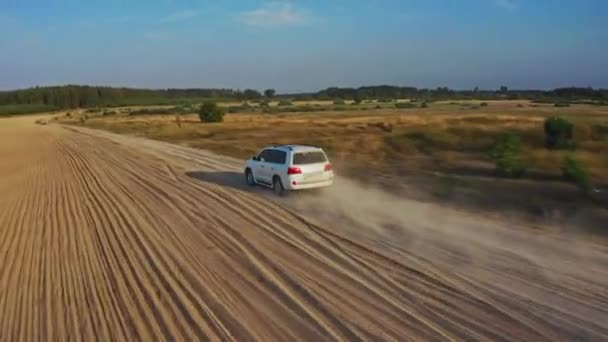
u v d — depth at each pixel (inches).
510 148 886.4
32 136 2536.9
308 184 652.7
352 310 288.5
